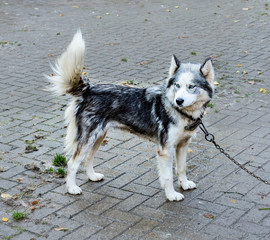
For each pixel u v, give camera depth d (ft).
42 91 15.31
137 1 29.63
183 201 10.39
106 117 10.45
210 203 10.30
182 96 9.61
